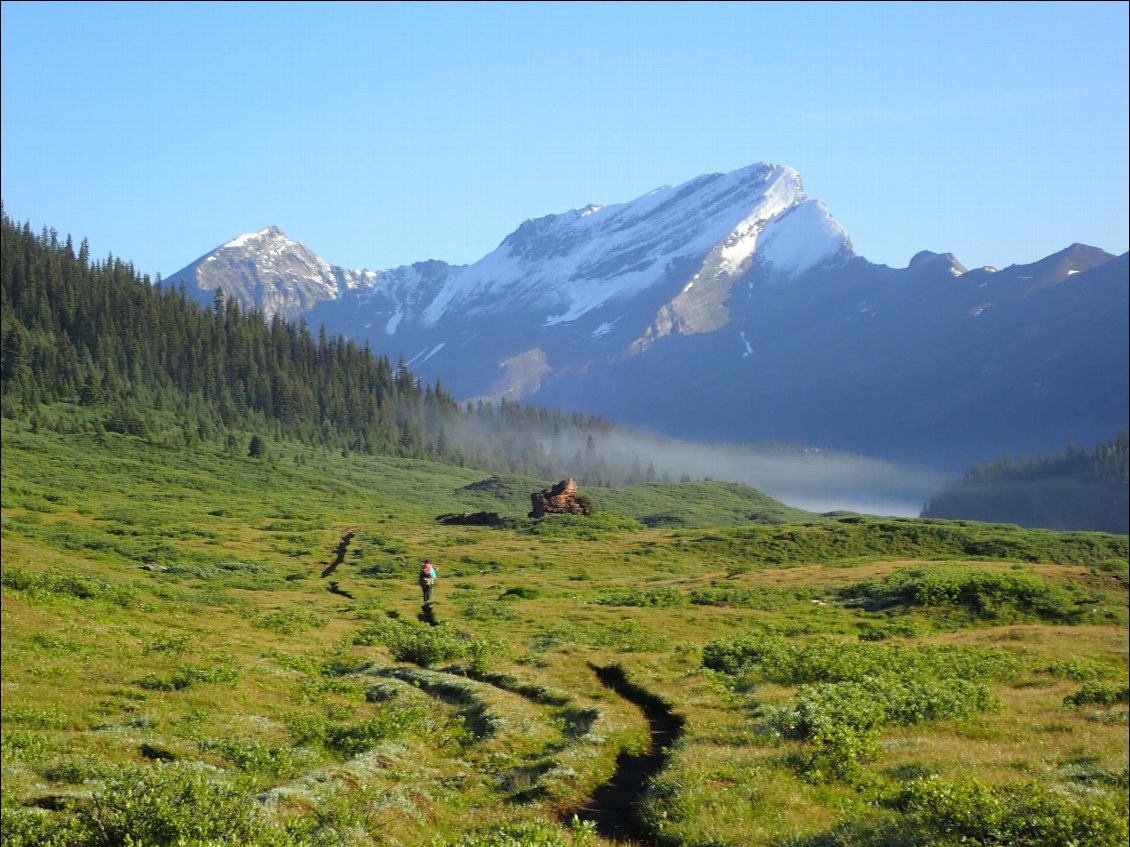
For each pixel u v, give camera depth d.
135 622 44.94
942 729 29.42
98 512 126.25
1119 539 115.94
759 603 73.00
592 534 127.88
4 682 29.95
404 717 29.34
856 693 31.80
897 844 16.78
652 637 52.78
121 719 27.75
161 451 189.62
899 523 125.75
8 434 173.88
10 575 47.47
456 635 52.16
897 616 68.69
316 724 28.64
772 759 23.47
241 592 74.94
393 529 136.50
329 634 51.53
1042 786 18.97
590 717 31.75
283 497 171.75
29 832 16.31
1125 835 16.47
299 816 18.59
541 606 69.75
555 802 21.98
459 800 22.34
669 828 19.05
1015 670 43.69
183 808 16.50
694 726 30.05
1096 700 35.53
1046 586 74.19
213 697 31.58
